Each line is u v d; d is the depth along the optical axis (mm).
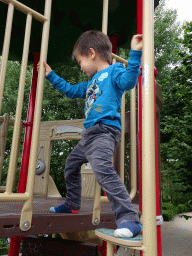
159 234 1729
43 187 3037
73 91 1550
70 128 3131
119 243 877
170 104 6020
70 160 1408
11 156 1048
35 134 1130
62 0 2836
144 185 855
